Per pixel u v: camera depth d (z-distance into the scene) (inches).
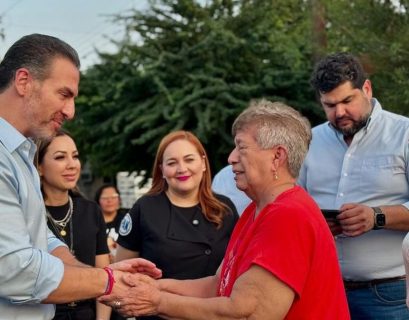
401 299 132.2
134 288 94.1
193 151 139.3
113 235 234.5
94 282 91.4
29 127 88.7
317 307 87.0
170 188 140.3
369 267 132.3
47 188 144.4
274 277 84.7
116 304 94.3
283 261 84.8
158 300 94.0
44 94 87.4
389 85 336.5
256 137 92.4
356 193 135.6
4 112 88.4
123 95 503.8
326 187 140.6
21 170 88.5
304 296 86.8
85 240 145.7
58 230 142.9
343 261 134.9
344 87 129.4
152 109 476.7
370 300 133.6
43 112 88.0
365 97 132.0
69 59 89.5
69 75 89.1
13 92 87.9
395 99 326.6
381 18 349.7
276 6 514.6
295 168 93.0
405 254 94.3
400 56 333.4
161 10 510.9
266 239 86.4
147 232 136.2
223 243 137.3
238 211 162.1
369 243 132.3
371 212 123.3
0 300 86.4
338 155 139.6
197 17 509.0
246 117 94.6
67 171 143.2
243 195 163.3
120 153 527.5
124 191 659.4
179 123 463.8
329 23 406.0
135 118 485.4
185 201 139.8
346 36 369.7
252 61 494.3
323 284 87.7
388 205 130.2
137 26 510.6
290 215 86.3
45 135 89.9
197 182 139.0
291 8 533.3
